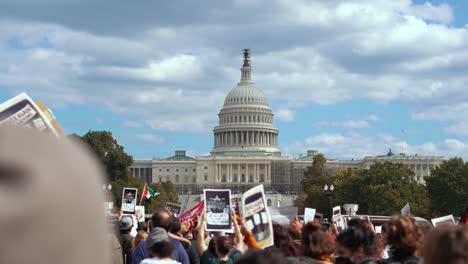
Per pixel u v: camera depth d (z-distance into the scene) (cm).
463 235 709
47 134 280
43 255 244
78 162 269
